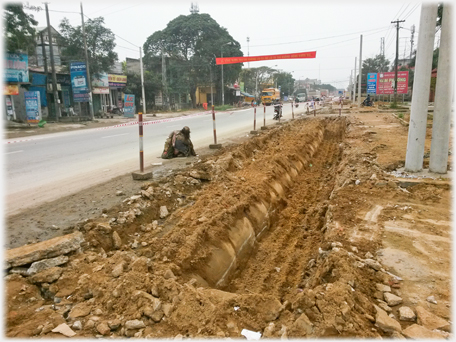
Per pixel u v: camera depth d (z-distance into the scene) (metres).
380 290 3.41
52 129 20.30
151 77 41.81
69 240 4.00
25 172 7.84
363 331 2.71
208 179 7.24
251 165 8.84
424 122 7.14
